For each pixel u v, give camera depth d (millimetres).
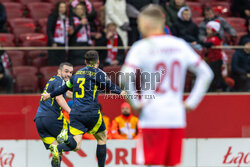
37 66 30391
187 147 31219
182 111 12906
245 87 31406
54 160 23719
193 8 44281
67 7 35375
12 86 30422
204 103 31281
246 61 31375
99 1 43875
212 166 31344
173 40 12961
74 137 23688
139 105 12766
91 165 30453
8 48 30250
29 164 30531
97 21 37500
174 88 12844
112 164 30422
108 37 31375
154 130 12828
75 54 30375
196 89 12773
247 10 42375
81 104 23703
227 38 35469
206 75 12789
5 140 30453
